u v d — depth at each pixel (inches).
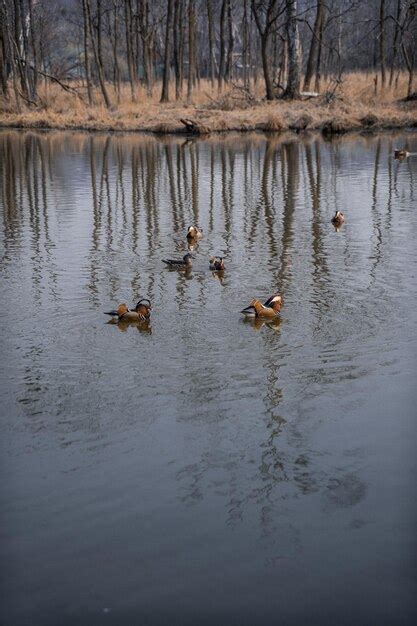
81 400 373.1
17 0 2311.8
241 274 581.9
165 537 267.1
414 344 432.5
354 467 310.3
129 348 436.8
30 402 371.9
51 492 296.2
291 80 2127.2
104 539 266.8
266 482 300.4
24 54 2412.6
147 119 1966.0
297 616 229.3
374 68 2797.7
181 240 696.4
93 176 1113.4
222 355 424.2
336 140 1588.3
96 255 649.0
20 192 990.4
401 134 1702.8
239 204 866.1
